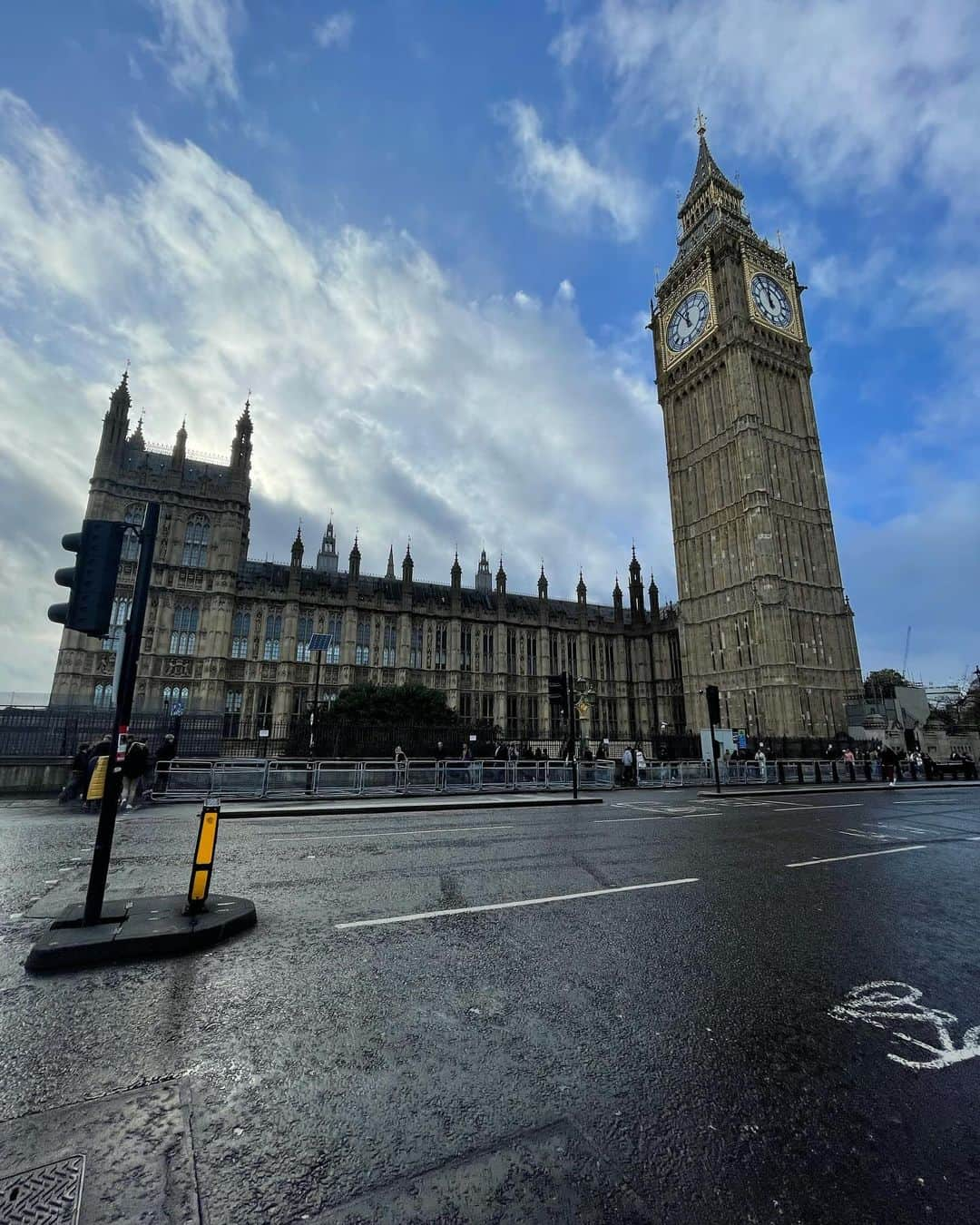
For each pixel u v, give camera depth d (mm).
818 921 6969
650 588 76500
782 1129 3234
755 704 56000
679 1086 3621
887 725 49156
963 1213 2660
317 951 5754
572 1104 3418
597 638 74062
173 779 18859
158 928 5824
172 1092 3469
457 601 65375
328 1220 2545
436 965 5453
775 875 9297
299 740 37031
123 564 51812
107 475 52156
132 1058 3824
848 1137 3176
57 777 20766
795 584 59125
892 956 5910
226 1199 2658
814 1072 3812
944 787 30500
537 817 16266
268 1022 4352
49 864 9430
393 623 62438
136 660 6570
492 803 19203
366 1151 3000
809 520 62906
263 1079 3613
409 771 22094
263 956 5629
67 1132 3074
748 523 58875
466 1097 3465
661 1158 2986
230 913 6379
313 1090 3514
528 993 4898
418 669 62438
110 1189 2691
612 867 9570
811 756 47156
